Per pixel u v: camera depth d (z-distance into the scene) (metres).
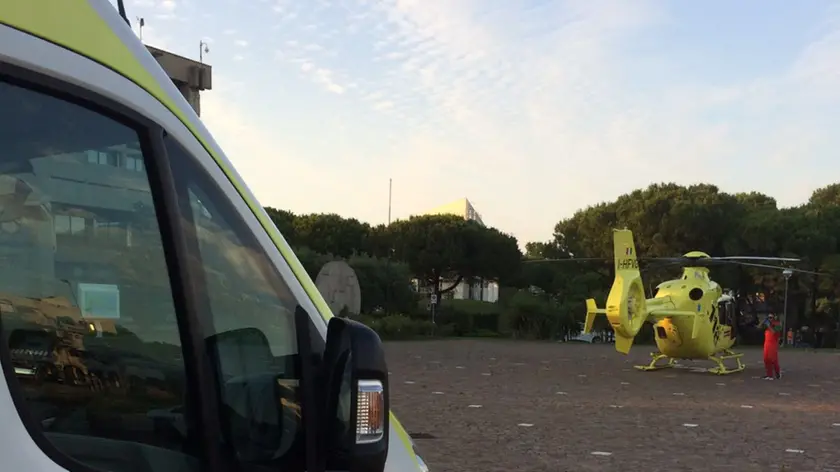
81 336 1.60
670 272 47.22
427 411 12.57
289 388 1.79
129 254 1.64
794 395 16.19
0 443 1.34
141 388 1.63
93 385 1.59
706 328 21.12
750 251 47.12
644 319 20.91
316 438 1.71
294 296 1.88
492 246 50.72
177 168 1.69
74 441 1.53
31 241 1.54
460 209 94.12
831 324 49.53
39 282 1.54
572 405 13.70
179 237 1.66
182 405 1.65
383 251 51.88
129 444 1.60
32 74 1.46
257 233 1.85
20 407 1.40
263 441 1.74
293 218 52.62
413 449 2.18
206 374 1.67
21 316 1.50
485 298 64.50
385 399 1.67
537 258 59.41
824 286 47.28
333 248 49.94
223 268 1.75
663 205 49.09
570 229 57.25
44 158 1.52
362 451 1.62
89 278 1.61
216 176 1.78
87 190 1.58
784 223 46.81
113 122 1.59
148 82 1.67
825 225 47.38
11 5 1.45
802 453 9.54
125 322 1.64
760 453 9.50
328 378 1.68
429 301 47.41
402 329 39.78
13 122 1.47
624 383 18.11
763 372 22.55
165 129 1.67
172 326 1.65
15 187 1.51
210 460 1.65
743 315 50.84
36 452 1.41
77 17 1.56
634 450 9.54
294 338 1.83
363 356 1.65
